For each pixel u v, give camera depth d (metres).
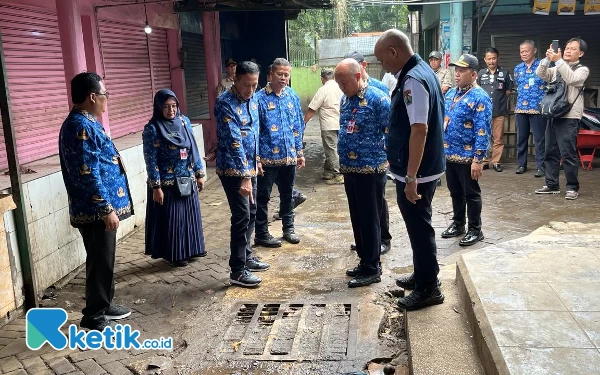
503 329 2.65
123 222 5.73
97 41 6.74
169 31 9.14
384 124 3.94
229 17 11.28
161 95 4.61
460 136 4.92
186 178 4.77
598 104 9.20
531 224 5.52
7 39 5.25
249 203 4.41
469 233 5.06
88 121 3.52
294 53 23.09
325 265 4.70
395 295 3.96
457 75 4.88
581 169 7.94
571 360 2.37
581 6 10.48
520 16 10.72
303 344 3.37
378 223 4.13
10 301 3.86
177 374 3.13
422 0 11.49
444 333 3.07
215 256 5.14
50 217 4.40
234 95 4.26
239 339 3.49
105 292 3.71
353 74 3.88
